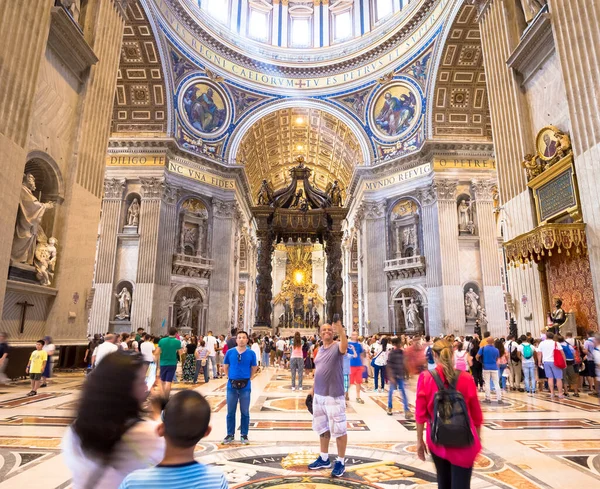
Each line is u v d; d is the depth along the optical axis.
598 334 6.71
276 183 38.69
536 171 9.28
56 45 9.54
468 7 17.25
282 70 24.89
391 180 22.78
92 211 10.84
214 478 1.34
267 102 24.75
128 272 19.72
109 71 11.74
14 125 7.83
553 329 8.64
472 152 20.56
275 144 31.05
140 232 19.89
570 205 8.09
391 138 23.39
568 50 7.99
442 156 20.50
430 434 2.44
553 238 7.58
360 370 8.14
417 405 2.60
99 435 1.28
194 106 22.92
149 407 1.54
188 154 21.98
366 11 24.92
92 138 10.89
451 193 20.14
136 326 18.89
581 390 9.29
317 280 47.12
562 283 8.84
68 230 9.90
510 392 9.14
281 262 47.59
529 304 9.75
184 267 21.09
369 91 23.91
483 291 19.08
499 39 10.96
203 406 1.39
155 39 19.11
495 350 7.90
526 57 9.76
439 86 20.41
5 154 7.59
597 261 7.28
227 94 23.86
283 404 7.51
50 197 9.74
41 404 6.73
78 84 10.64
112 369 1.37
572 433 5.16
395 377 6.63
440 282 19.41
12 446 4.30
